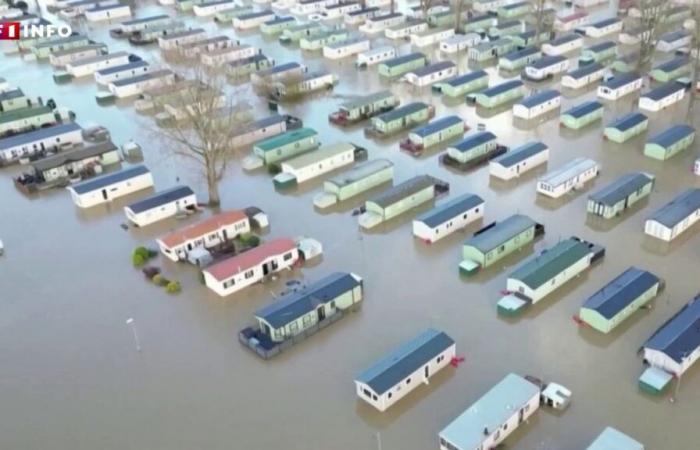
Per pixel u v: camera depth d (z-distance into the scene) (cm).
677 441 4244
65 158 8188
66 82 11431
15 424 4753
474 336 5247
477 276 5956
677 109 9112
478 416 4294
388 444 4391
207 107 7012
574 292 5669
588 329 5250
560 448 4253
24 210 7562
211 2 15150
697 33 9388
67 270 6425
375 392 4559
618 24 12388
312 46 12319
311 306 5366
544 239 6400
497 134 8688
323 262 6278
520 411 4375
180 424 4653
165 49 12275
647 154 7856
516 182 7469
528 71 10462
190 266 6356
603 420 4431
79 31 14300
